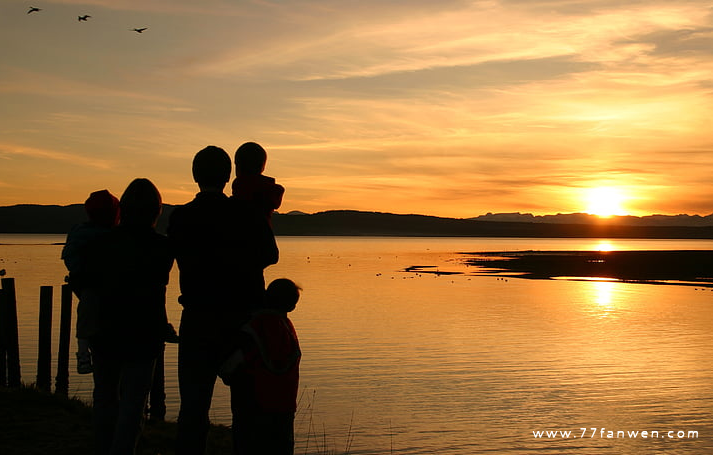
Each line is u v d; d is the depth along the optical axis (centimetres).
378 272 7912
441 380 1955
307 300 4538
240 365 473
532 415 1564
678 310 3872
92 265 506
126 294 507
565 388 1855
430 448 1305
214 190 493
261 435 473
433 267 8969
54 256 11231
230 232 475
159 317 522
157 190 542
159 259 523
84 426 768
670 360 2284
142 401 514
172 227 482
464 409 1620
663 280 6309
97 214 533
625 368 2145
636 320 3441
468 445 1334
